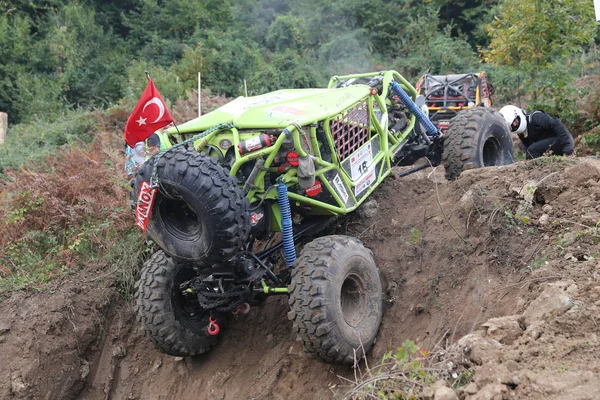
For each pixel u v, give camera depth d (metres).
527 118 7.62
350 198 5.20
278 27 23.06
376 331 4.77
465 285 4.71
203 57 18.64
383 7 25.41
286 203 4.58
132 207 4.32
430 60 22.41
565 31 11.13
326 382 4.83
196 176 4.02
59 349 5.86
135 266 6.51
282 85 19.33
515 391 3.07
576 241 4.35
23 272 6.48
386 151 5.74
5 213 7.13
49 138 11.05
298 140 4.47
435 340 4.48
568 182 4.91
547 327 3.48
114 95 20.34
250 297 4.83
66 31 21.83
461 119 6.24
